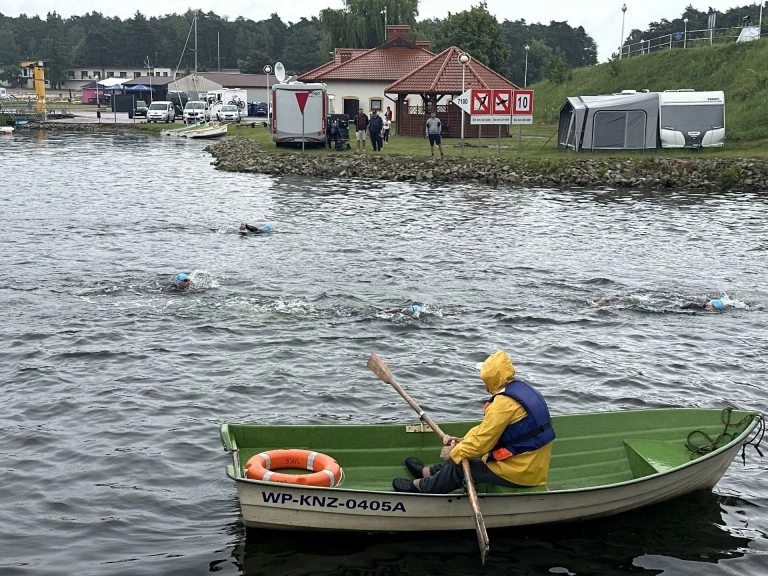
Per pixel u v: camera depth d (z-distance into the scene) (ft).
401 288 50.72
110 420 31.60
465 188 101.24
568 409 33.50
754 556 23.47
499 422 23.24
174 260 57.57
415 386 35.68
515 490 23.98
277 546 23.53
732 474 28.37
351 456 26.61
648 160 109.81
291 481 23.98
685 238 68.49
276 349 39.70
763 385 36.42
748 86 144.87
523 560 23.06
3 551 23.00
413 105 167.32
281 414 32.58
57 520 24.68
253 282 51.52
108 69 496.64
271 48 536.42
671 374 37.52
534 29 487.20
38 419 31.60
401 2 255.70
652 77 173.27
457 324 44.09
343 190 97.86
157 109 226.38
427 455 27.02
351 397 34.32
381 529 23.88
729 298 49.78
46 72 490.08
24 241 63.93
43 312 44.86
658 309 47.29
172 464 28.30
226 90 245.86
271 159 120.16
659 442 27.89
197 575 22.15
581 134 121.70
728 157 111.96
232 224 72.69
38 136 187.73
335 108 182.39
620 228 73.15
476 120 118.83
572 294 50.16
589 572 22.59
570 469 27.12
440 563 22.85
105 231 68.80
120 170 118.52
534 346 40.88
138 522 24.67
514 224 74.43
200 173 115.75
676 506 26.09
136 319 43.88
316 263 56.95
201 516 25.09
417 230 70.38
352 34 256.73
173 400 33.65
